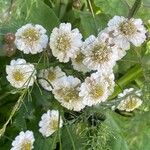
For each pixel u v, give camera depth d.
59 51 0.12
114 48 0.12
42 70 0.13
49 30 0.15
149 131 0.16
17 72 0.12
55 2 0.16
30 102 0.14
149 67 0.15
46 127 0.13
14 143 0.13
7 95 0.14
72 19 0.16
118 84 0.15
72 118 0.14
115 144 0.15
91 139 0.14
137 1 0.14
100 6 0.16
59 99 0.13
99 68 0.12
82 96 0.12
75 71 0.13
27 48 0.13
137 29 0.13
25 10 0.14
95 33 0.15
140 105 0.15
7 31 0.14
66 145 0.14
